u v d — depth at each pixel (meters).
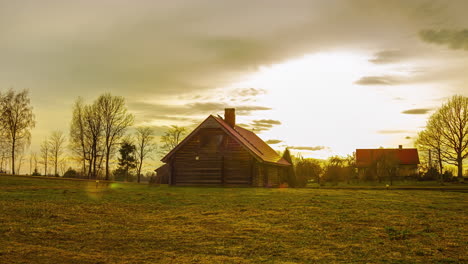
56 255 11.45
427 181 63.22
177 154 41.19
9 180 37.25
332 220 17.12
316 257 11.53
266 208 20.61
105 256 11.49
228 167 39.66
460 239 13.59
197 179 40.22
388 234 14.43
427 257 11.48
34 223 15.62
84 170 69.62
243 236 14.09
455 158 66.88
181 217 17.83
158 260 11.16
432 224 16.17
